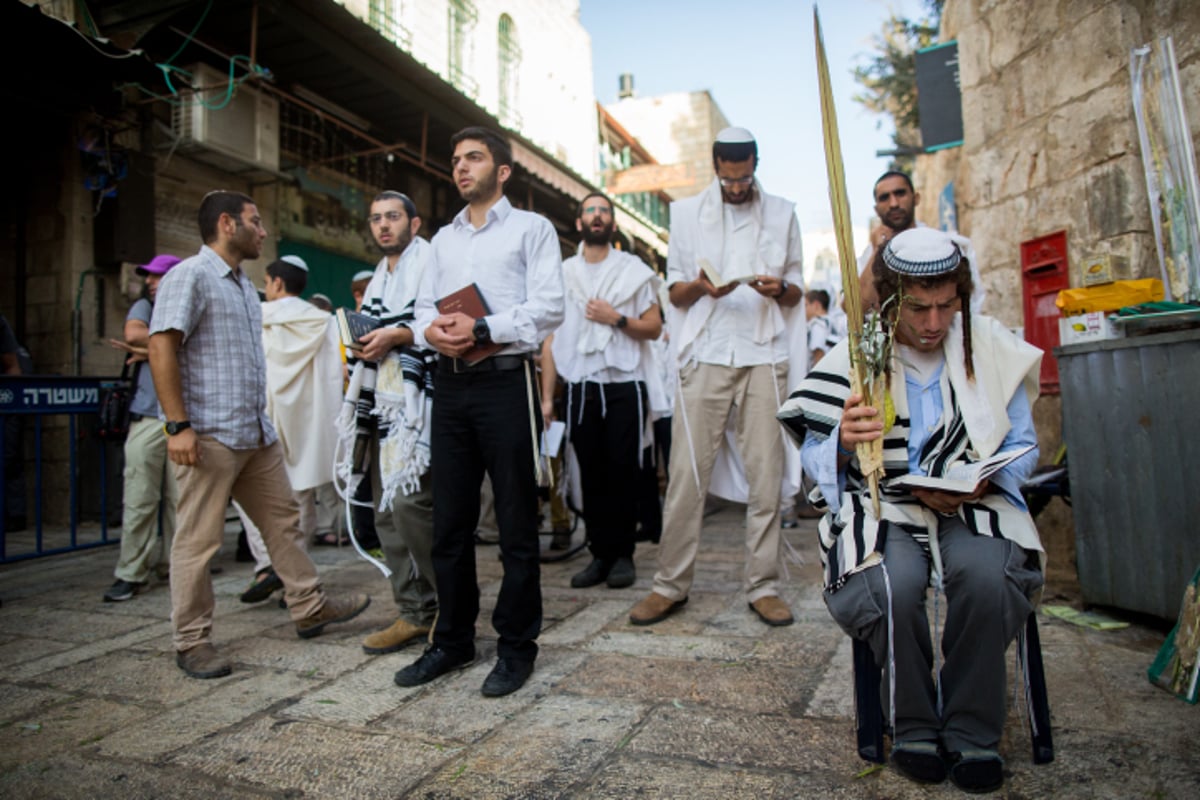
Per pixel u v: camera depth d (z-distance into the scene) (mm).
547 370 4648
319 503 6012
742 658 2951
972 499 1974
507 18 14234
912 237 1974
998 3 5191
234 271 3305
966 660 1906
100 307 7055
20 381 4684
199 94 7000
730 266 3537
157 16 6203
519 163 9070
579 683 2768
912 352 2109
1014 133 5070
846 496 2139
